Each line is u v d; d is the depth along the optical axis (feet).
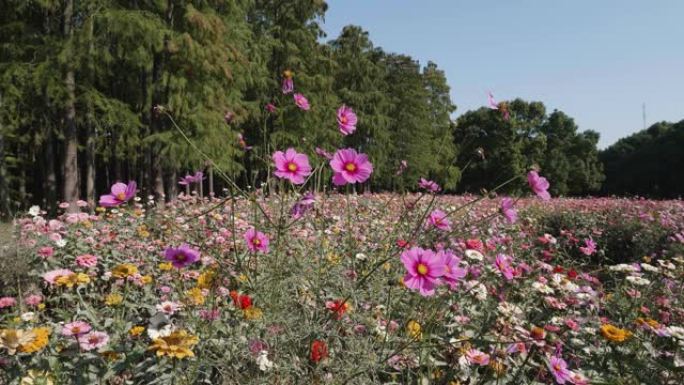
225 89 47.06
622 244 26.14
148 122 45.34
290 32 68.54
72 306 9.75
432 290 5.33
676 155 132.57
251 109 55.16
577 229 28.78
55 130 44.21
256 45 62.18
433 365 6.56
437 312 6.93
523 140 134.62
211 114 40.11
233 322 7.05
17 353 5.98
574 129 149.69
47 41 37.42
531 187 6.64
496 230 16.88
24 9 40.68
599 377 7.16
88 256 9.63
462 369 6.48
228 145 40.29
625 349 7.86
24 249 11.73
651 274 11.75
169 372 6.06
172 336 5.36
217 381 6.13
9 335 5.36
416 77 101.40
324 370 5.92
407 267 5.38
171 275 9.33
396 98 97.81
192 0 42.01
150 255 12.34
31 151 57.26
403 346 5.77
